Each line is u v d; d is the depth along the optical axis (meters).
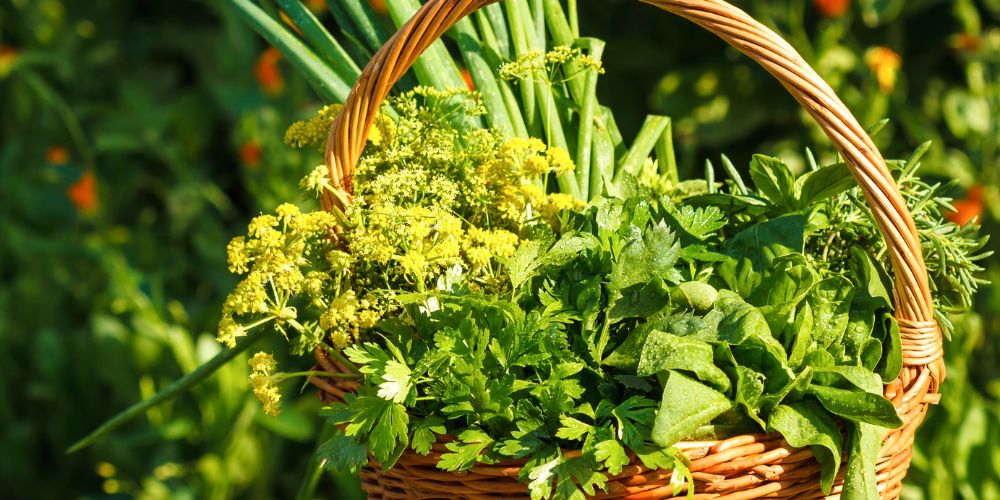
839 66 2.09
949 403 1.70
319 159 2.17
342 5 1.36
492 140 1.22
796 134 2.22
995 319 2.05
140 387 2.14
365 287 1.18
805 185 1.20
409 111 1.26
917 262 1.12
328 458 1.13
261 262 1.13
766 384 1.11
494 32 1.36
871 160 1.11
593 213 1.19
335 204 1.17
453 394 1.10
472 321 1.11
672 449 1.08
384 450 1.09
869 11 2.08
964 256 1.21
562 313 1.13
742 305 1.12
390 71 1.14
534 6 1.37
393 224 1.14
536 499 1.07
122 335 2.16
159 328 2.07
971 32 2.15
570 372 1.10
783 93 2.19
